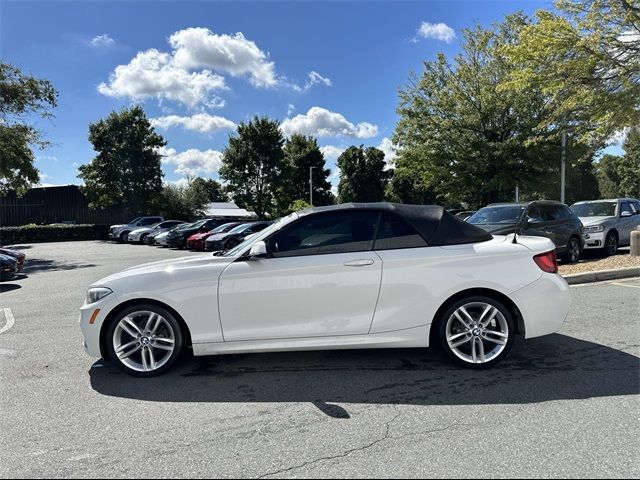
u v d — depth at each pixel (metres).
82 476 2.76
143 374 4.36
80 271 14.66
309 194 64.75
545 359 4.60
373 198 65.00
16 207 44.38
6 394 4.03
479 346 4.36
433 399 3.75
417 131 24.45
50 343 5.63
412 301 4.29
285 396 3.88
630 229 13.23
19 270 13.80
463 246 4.43
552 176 22.91
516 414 3.45
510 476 2.67
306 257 4.31
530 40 12.20
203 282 4.27
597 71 11.80
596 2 11.29
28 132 20.88
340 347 4.29
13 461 2.94
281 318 4.28
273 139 38.50
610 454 2.88
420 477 2.68
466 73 23.05
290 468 2.80
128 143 37.25
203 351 4.30
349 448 3.02
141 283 4.30
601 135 13.16
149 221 34.19
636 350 4.82
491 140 22.81
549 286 4.37
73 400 3.88
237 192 38.88
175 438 3.21
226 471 2.79
